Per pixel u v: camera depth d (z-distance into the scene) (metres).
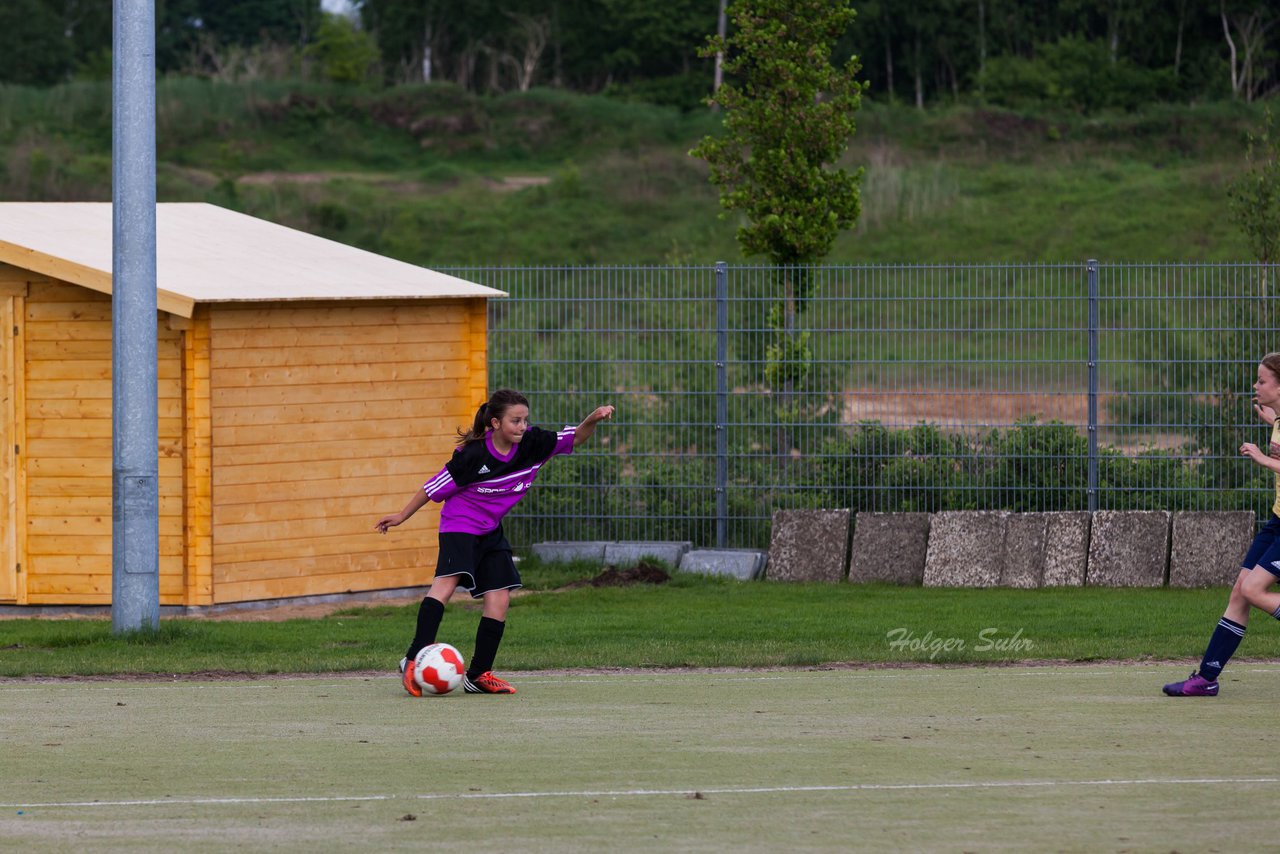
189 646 43.09
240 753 26.25
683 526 62.75
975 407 61.69
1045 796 22.48
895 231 178.25
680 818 21.22
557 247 188.75
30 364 53.72
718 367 62.50
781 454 62.25
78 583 53.88
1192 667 37.56
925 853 19.28
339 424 55.69
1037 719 29.36
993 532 58.34
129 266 43.84
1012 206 184.75
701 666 38.59
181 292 51.44
